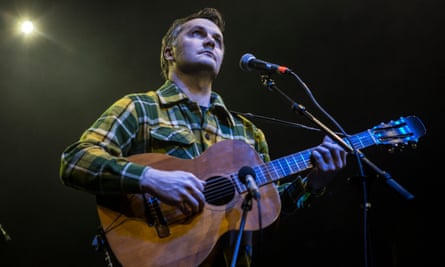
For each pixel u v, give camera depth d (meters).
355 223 5.59
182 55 2.56
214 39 2.69
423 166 5.21
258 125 6.07
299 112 2.38
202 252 1.91
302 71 5.89
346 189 5.65
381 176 2.02
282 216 2.49
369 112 5.59
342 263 5.57
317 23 5.67
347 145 2.27
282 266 5.76
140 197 1.97
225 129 2.46
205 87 2.58
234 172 2.16
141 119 2.21
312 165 2.30
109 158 1.92
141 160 2.05
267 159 2.62
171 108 2.33
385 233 5.27
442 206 5.05
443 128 5.14
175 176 1.91
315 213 5.82
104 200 1.94
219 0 5.81
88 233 6.75
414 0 5.11
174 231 1.93
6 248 6.49
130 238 1.88
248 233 2.07
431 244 4.98
